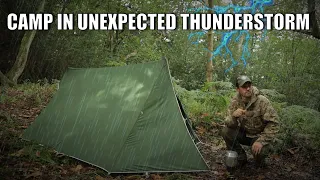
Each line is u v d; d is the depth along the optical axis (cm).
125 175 411
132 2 1656
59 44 1462
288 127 607
